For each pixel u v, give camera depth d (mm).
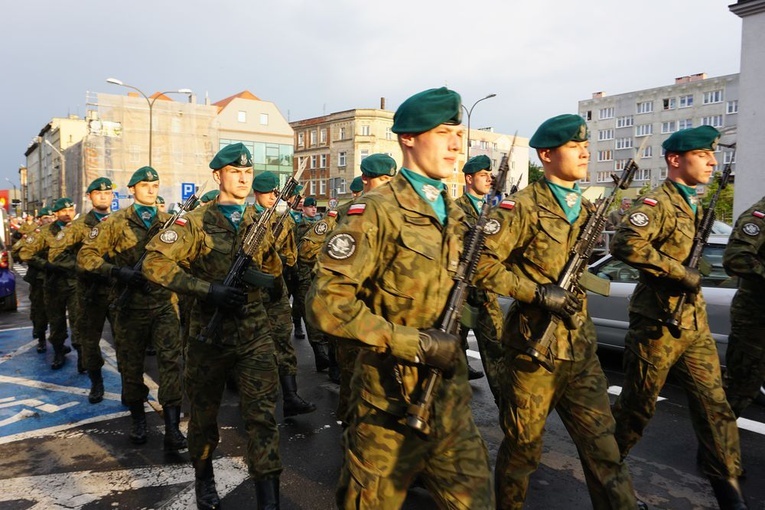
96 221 6105
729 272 3670
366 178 4938
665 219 3229
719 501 3143
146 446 4398
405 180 2078
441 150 2053
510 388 2764
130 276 4297
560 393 2699
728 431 3135
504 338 2820
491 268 2598
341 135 51938
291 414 5016
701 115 52938
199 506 3336
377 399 2014
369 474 2020
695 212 3381
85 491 3635
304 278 7355
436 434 1985
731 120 51125
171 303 4484
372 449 2020
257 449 3033
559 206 2820
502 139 54500
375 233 1962
